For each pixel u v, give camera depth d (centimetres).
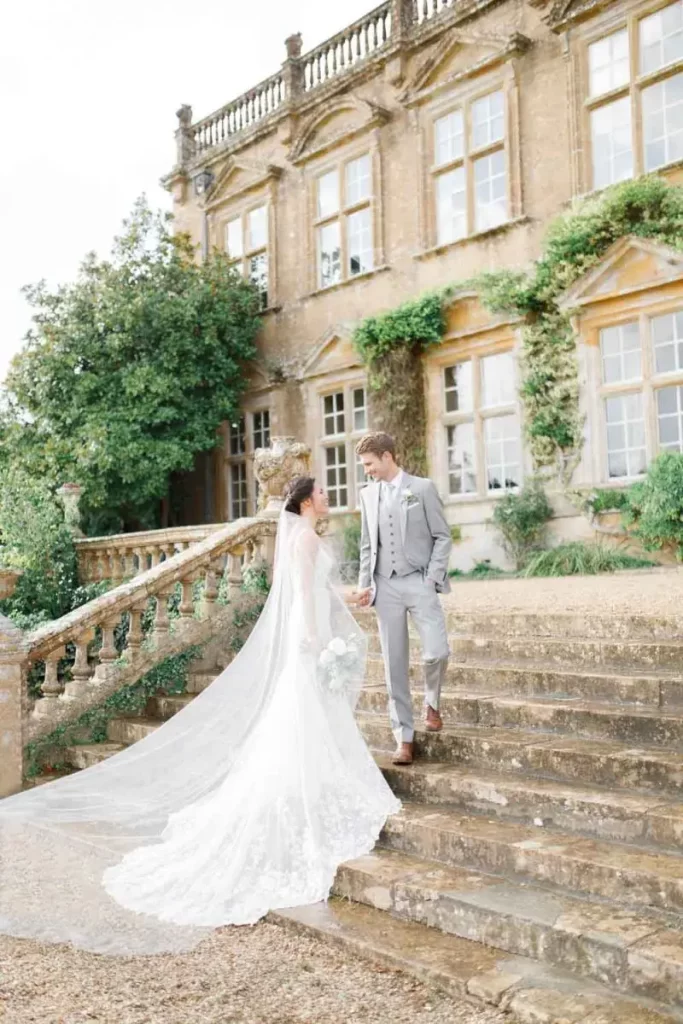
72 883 391
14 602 944
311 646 427
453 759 463
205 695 489
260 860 389
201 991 300
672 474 1093
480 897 333
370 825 406
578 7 1266
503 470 1355
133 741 629
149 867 403
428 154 1459
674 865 324
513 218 1320
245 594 727
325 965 319
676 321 1162
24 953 333
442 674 473
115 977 312
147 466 1498
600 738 440
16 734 580
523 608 677
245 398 1750
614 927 298
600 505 1192
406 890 352
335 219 1611
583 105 1259
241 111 1803
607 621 562
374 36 1545
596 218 1204
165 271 1609
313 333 1628
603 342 1240
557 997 277
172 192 1952
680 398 1161
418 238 1459
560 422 1264
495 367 1366
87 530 1541
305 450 766
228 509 1784
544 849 350
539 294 1264
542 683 505
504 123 1344
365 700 561
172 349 1545
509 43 1314
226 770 471
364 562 481
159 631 687
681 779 373
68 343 1541
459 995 290
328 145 1595
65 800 486
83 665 652
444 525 475
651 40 1202
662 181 1149
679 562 1109
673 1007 268
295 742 411
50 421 1528
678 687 445
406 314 1411
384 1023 274
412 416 1428
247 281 1720
